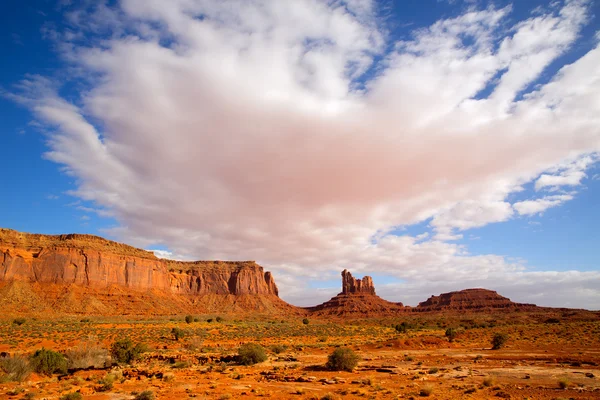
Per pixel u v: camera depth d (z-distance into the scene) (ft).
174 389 86.69
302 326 401.90
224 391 84.07
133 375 109.50
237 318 602.44
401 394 77.92
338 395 77.51
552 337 223.71
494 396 75.61
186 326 348.38
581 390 80.18
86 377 108.99
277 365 129.59
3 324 323.16
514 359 138.72
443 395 76.79
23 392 84.33
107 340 228.84
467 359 142.00
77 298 554.46
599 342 191.72
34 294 532.73
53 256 600.39
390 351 181.37
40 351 118.62
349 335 290.97
